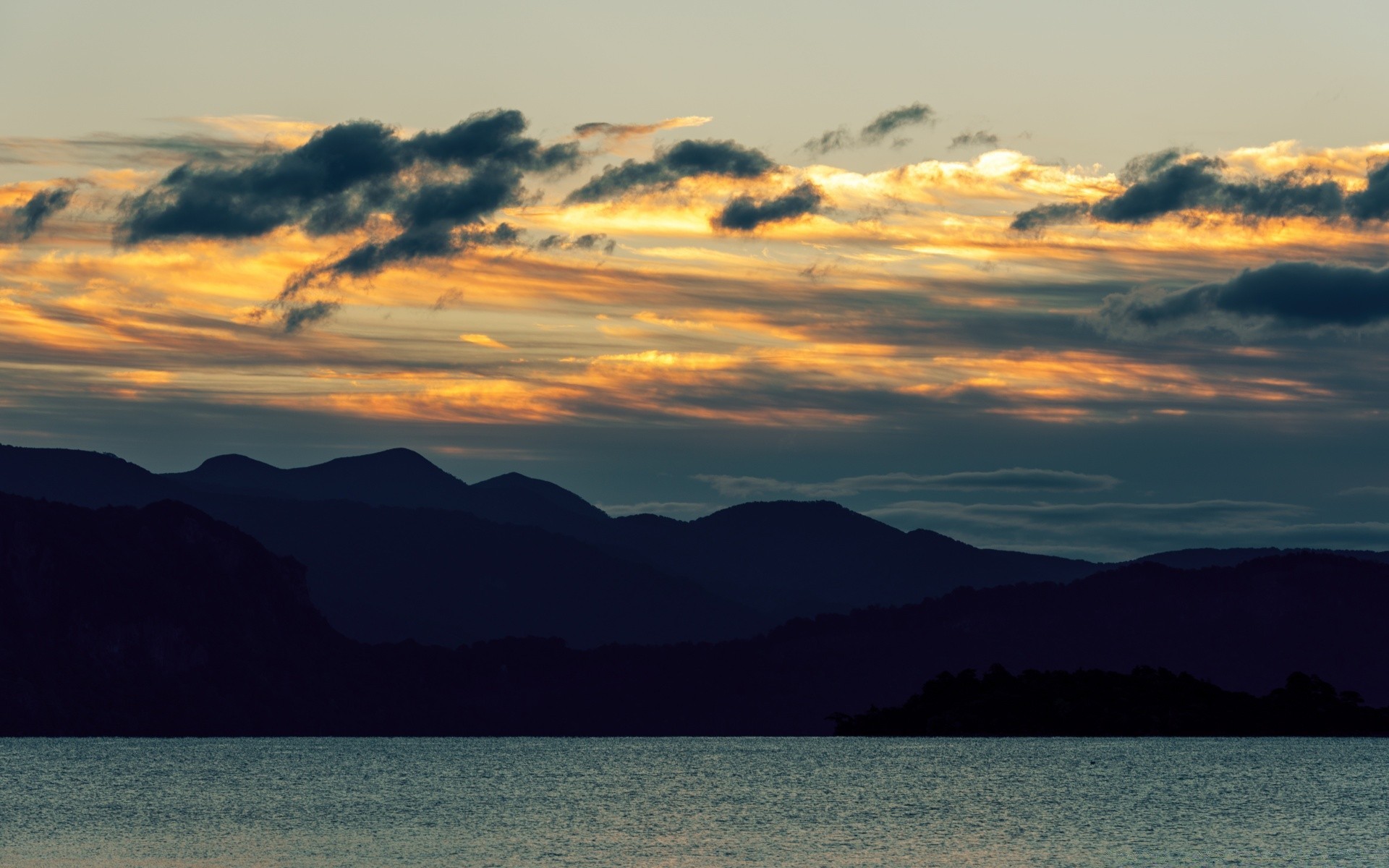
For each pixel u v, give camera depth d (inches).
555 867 6127.0
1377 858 6446.9
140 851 6619.1
